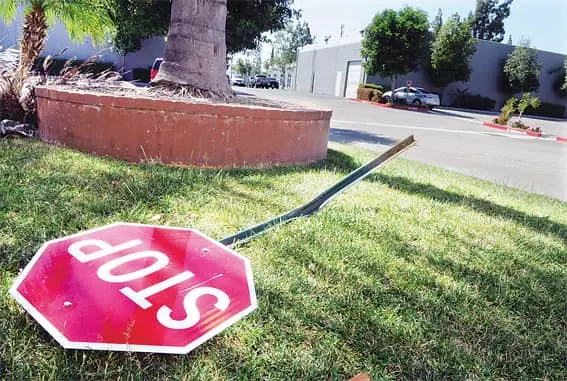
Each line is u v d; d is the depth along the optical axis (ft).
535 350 5.35
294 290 5.97
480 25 153.79
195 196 9.20
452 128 43.45
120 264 5.63
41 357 4.18
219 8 14.35
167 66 14.19
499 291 6.76
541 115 89.30
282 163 13.50
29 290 4.83
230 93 15.14
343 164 14.88
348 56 91.45
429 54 79.61
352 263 7.04
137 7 33.99
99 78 18.11
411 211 10.28
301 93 89.35
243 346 4.74
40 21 15.46
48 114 13.11
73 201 8.07
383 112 55.62
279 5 35.47
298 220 8.50
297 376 4.41
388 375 4.62
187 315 4.81
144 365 4.25
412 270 7.08
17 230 6.57
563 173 22.41
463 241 8.77
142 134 11.62
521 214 11.57
